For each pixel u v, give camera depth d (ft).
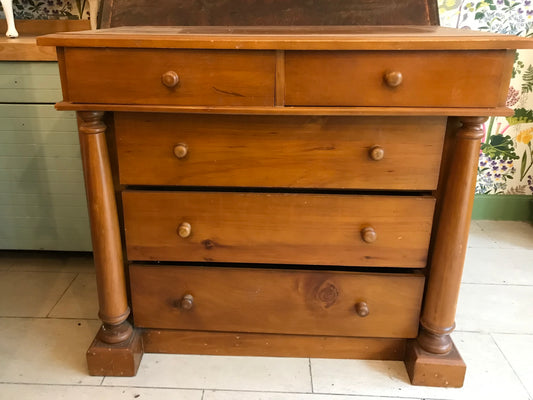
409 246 3.59
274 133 3.30
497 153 6.60
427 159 3.34
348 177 3.41
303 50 2.94
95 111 3.19
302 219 3.54
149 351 4.11
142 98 3.10
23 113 4.77
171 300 3.85
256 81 3.02
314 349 4.06
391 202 3.46
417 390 3.77
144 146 3.38
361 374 3.92
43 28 5.65
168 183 3.48
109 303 3.72
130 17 4.60
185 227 3.51
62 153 4.92
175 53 2.98
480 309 4.86
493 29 6.04
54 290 5.11
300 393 3.72
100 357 3.81
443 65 2.96
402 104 3.05
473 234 6.54
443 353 3.78
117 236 3.61
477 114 3.05
